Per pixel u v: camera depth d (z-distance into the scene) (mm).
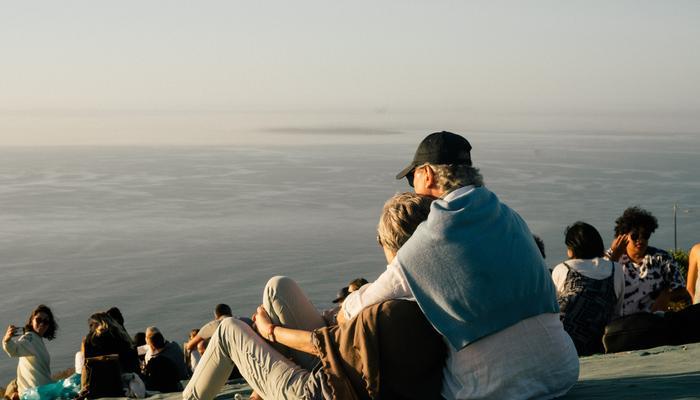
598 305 5348
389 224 3352
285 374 3604
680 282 6230
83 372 7527
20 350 8680
